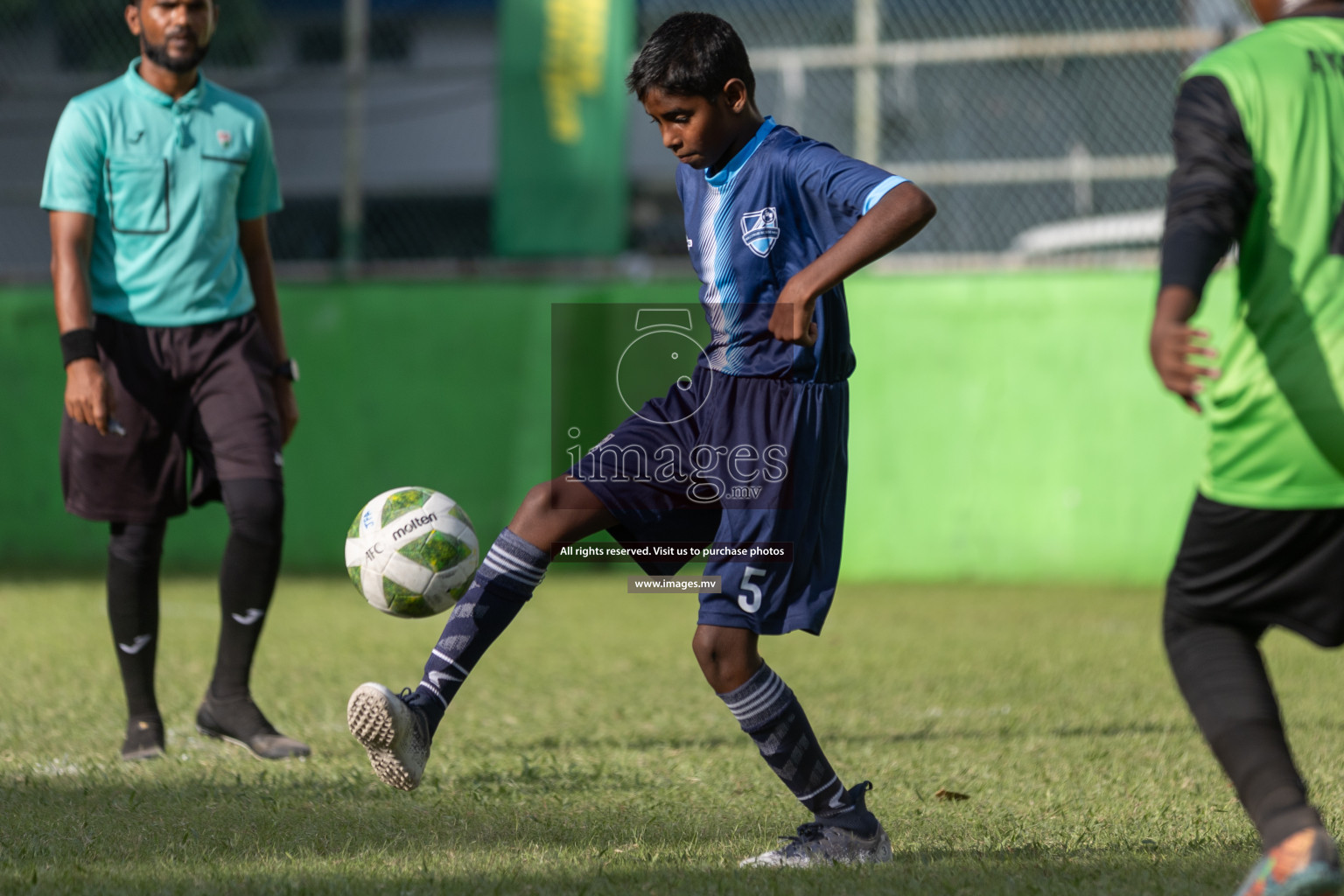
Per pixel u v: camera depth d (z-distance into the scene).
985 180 38.72
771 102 39.38
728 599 10.47
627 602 32.59
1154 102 37.97
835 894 9.24
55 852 10.45
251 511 15.55
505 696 19.78
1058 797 12.94
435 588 12.85
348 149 40.47
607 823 11.84
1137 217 38.06
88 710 17.95
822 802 10.58
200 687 20.53
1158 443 37.09
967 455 38.09
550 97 39.03
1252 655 8.36
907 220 9.87
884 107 39.06
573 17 38.88
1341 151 7.98
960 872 9.96
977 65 38.66
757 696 10.45
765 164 10.83
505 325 39.50
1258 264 8.06
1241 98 8.06
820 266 9.92
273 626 27.84
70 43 43.38
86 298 15.12
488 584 10.99
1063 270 37.62
